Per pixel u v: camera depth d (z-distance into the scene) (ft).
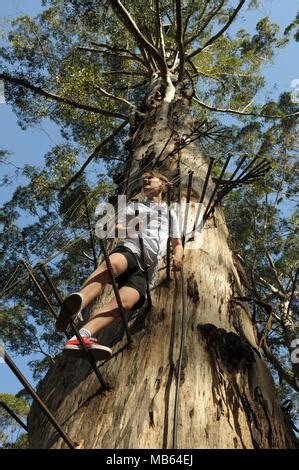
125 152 44.96
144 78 46.65
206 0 42.88
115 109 43.24
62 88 41.14
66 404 9.34
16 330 38.01
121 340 10.43
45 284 37.35
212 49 48.65
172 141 21.54
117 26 44.32
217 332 10.48
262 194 41.11
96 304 12.13
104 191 37.99
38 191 42.70
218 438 8.33
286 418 10.78
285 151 40.01
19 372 7.70
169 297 11.50
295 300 37.11
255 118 44.88
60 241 11.64
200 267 13.00
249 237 41.47
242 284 14.85
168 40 44.55
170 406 8.62
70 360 10.89
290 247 41.52
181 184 16.99
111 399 8.94
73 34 46.06
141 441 7.97
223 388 9.43
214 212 16.61
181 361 9.53
